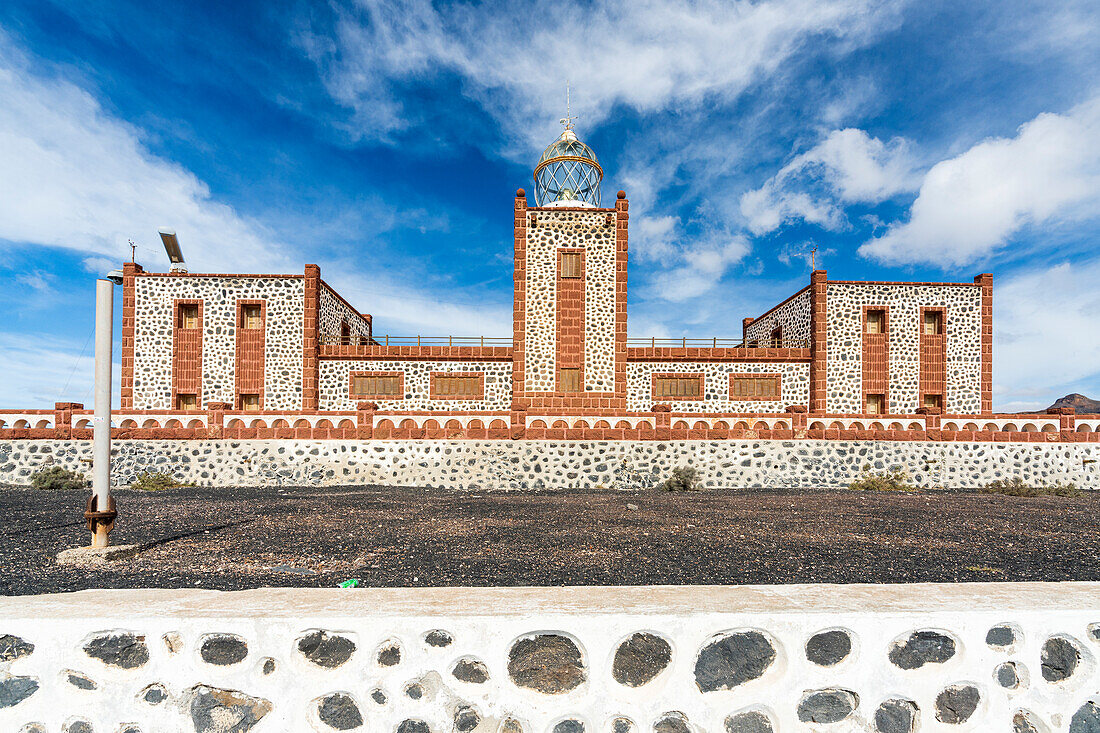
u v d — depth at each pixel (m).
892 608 2.27
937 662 2.26
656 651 2.20
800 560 5.23
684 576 4.61
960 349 18.59
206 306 18.16
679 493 11.43
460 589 2.52
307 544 5.85
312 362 18.27
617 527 6.98
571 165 21.77
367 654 2.16
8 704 2.17
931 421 13.20
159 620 2.17
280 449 12.45
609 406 16.81
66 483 11.18
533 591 2.48
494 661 2.16
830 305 18.61
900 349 18.56
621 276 17.03
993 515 8.16
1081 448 12.80
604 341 16.95
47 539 5.96
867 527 7.05
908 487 12.19
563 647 2.19
